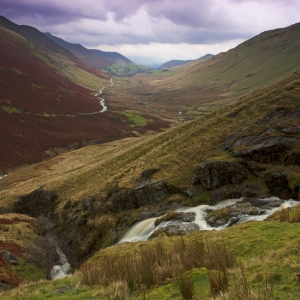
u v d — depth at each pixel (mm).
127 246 22812
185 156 38094
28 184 64188
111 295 10492
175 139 46500
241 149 32969
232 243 15422
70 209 42594
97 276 13609
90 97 187875
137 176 38250
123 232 30797
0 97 116375
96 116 138875
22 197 54844
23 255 30281
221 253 12055
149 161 42469
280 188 27047
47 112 121938
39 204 51281
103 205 37688
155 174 36469
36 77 162500
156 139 52938
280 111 36531
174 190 32906
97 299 10508
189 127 50344
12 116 105312
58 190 50812
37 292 14195
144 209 32531
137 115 155250
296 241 12625
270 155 30156
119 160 51906
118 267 13070
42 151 89438
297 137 30141
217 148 36781
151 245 20125
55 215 44594
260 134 33938
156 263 12703
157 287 10594
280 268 9500
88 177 51156
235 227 19172
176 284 10125
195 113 178000
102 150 90000
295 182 25531
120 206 35469
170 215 27766
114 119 139375
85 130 114812
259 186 28609
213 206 29156
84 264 21344
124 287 10891
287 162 28453
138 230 29234
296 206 20906
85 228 36625
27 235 37438
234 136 36906
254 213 23672
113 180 41594
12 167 78000
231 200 28984
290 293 7734
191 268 11508
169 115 172875
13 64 163375
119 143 99688
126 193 35469
